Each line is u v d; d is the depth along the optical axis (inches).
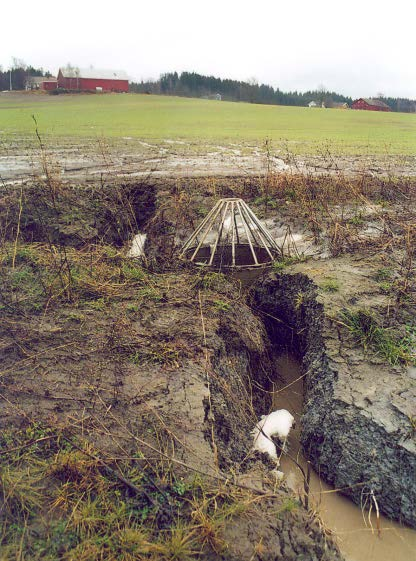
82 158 508.7
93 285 225.5
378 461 152.0
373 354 183.2
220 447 148.2
